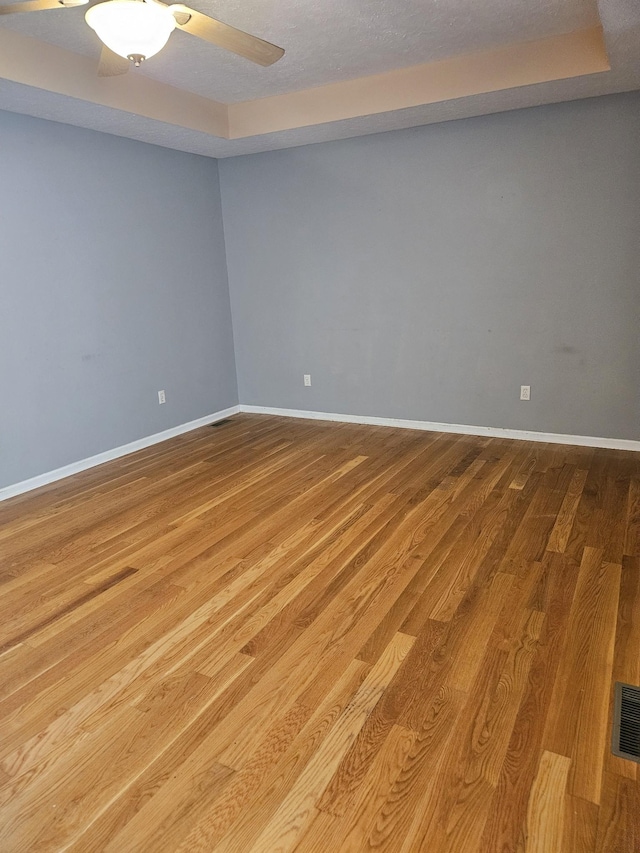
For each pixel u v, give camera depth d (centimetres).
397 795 146
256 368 543
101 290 406
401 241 440
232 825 139
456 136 401
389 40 304
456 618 217
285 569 258
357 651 201
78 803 147
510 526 289
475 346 432
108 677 193
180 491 359
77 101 318
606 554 258
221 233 516
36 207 356
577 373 402
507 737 162
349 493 342
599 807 141
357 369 489
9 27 276
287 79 363
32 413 368
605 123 356
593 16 283
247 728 169
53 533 304
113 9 187
